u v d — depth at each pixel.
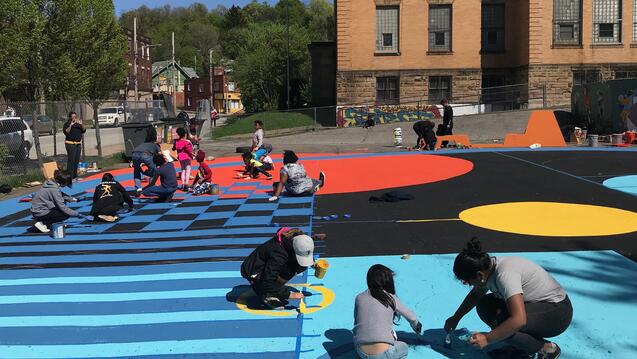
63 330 5.24
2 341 5.04
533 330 4.14
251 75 58.53
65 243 8.62
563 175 13.63
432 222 9.22
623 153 17.69
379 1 35.62
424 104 35.88
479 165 15.87
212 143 29.92
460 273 4.22
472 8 35.41
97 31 24.50
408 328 5.09
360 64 36.00
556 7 34.00
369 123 32.62
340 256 7.40
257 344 4.84
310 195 12.05
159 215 10.53
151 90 94.62
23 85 22.48
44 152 24.48
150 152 13.06
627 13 33.97
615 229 8.40
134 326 5.29
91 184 15.26
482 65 35.91
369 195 11.88
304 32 61.56
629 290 5.84
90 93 27.12
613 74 34.16
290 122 36.34
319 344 4.81
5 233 9.58
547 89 34.19
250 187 13.56
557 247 7.52
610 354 4.46
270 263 5.43
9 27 16.72
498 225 8.88
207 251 7.85
